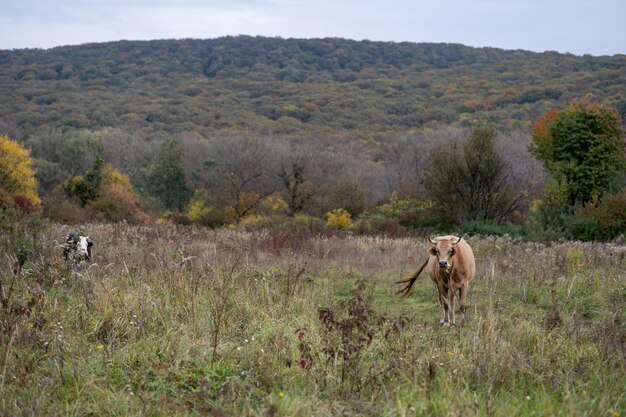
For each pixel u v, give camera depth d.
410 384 6.56
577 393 6.70
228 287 10.05
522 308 10.86
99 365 7.00
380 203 46.66
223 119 99.88
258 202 49.06
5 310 7.42
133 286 9.92
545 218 30.16
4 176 39.34
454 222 34.25
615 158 32.41
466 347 8.04
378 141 82.81
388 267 16.03
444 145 39.28
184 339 7.81
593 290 12.01
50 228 16.66
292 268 12.21
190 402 6.38
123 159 60.91
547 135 35.34
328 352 7.04
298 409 6.02
